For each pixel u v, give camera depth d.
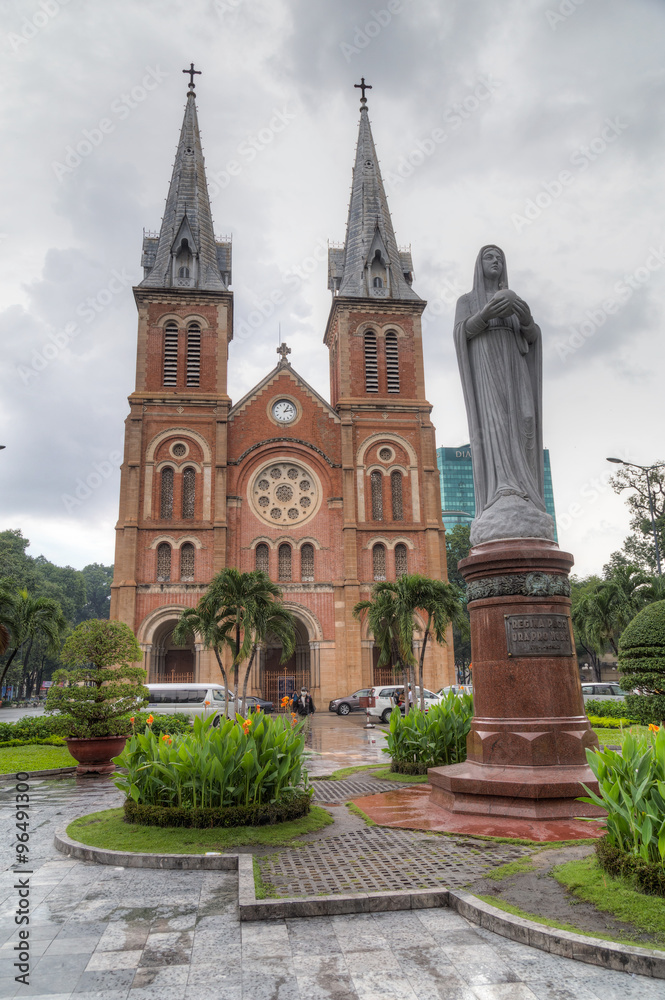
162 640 40.94
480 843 7.78
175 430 42.09
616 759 6.77
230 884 6.97
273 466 43.41
